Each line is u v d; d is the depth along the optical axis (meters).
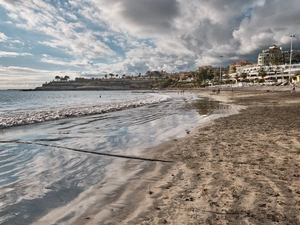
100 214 2.99
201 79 141.38
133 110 19.41
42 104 32.28
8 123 11.46
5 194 3.60
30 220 2.85
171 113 16.45
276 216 2.82
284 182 3.84
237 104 23.38
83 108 21.98
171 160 5.39
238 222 2.71
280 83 71.50
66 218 2.90
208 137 7.79
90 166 5.05
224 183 3.89
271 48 149.12
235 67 161.00
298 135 7.47
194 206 3.13
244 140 7.09
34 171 4.70
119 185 3.97
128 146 6.89
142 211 3.04
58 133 9.05
